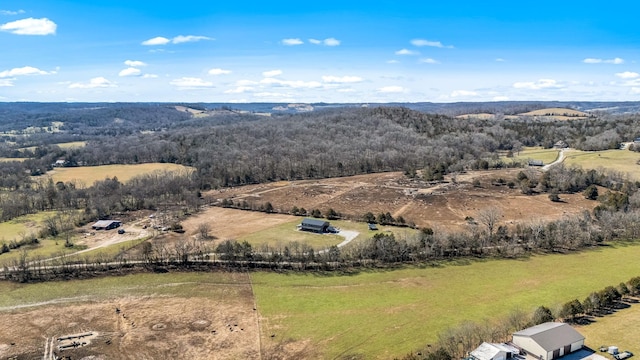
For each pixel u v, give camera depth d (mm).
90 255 154500
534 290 121938
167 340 106125
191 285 133875
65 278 138625
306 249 148375
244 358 98312
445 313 111938
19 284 135625
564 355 85625
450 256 147750
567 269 135250
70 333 110125
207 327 111250
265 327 110375
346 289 128375
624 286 109312
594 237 156000
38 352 102562
